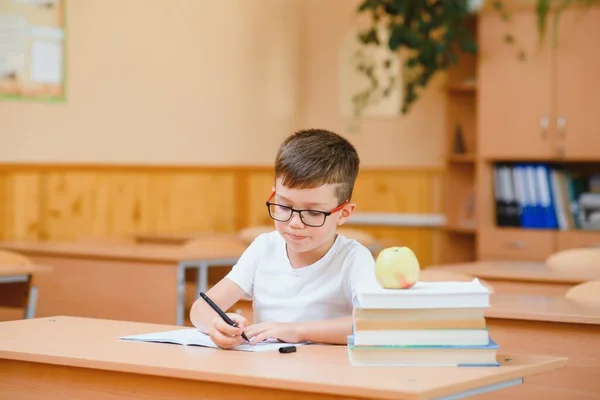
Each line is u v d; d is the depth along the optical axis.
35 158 5.28
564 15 5.85
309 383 1.57
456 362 1.71
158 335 2.10
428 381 1.57
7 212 5.12
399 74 6.88
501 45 6.00
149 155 5.97
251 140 6.72
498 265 4.39
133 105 5.86
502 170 6.09
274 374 1.65
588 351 2.62
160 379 1.77
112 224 5.73
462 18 6.12
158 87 6.03
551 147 5.89
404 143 6.87
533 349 2.69
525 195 6.03
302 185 2.02
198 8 6.30
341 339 2.04
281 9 6.98
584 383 2.62
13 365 1.95
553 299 3.01
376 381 1.58
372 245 5.13
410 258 1.78
